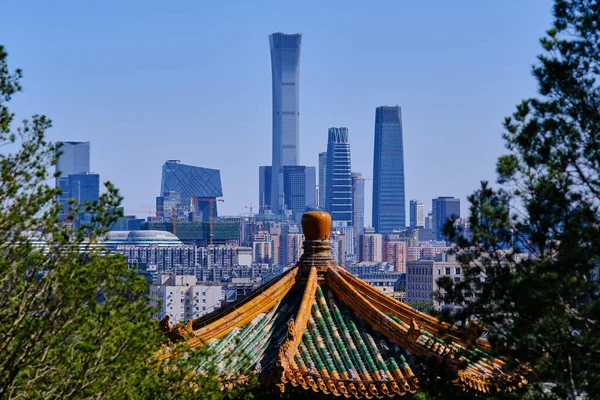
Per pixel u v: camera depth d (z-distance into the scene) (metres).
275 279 51.91
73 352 41.00
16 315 40.62
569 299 43.50
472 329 46.91
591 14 47.47
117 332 40.69
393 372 45.75
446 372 44.88
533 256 46.56
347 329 48.19
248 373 44.22
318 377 44.88
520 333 43.53
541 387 45.16
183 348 44.00
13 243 41.34
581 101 46.88
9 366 39.88
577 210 45.31
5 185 42.44
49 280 40.62
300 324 47.41
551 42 47.75
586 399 43.75
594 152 46.16
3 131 43.09
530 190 46.56
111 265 41.00
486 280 45.50
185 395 42.22
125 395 41.41
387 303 49.81
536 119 47.09
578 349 42.69
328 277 50.44
